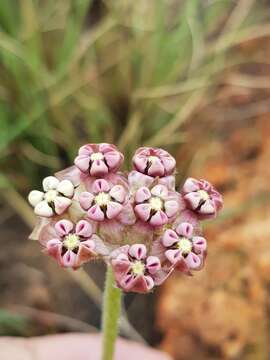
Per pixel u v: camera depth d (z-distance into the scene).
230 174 0.22
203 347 0.20
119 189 0.12
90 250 0.12
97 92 0.24
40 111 0.23
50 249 0.12
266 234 0.20
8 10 0.25
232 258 0.20
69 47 0.24
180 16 0.25
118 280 0.12
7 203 0.24
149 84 0.24
